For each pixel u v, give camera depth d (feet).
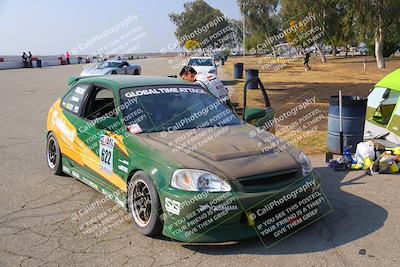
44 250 12.79
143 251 12.68
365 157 20.74
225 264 11.83
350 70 111.04
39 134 30.86
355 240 13.20
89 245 13.12
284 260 12.01
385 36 119.14
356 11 112.16
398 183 18.70
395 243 12.95
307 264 11.76
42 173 20.83
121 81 17.80
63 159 19.72
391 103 25.17
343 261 11.89
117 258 12.27
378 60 115.75
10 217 15.38
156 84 17.93
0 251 12.73
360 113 23.35
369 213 15.31
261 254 12.39
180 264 11.87
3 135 30.48
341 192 17.66
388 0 107.55
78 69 130.11
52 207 16.34
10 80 84.12
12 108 44.34
